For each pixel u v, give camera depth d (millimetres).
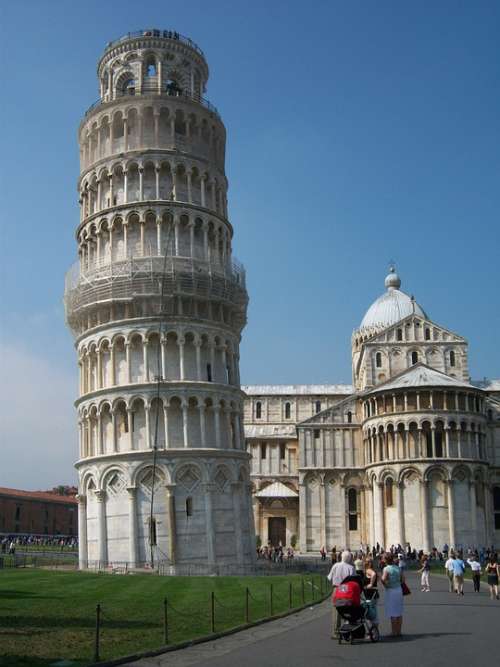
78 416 85125
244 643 29609
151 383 78688
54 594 45875
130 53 92938
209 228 87750
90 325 84750
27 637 28844
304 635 31703
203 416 80000
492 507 118750
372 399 119062
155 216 84688
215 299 84188
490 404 127188
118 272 82500
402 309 151625
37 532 184625
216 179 90625
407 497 111812
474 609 42781
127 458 77312
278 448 140875
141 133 87562
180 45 93875
